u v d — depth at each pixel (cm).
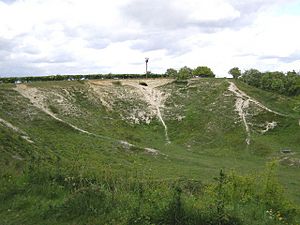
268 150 4844
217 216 1016
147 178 1903
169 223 997
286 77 7662
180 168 3900
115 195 1144
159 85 7488
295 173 4009
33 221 1043
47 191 1224
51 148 3650
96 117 5806
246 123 5688
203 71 8556
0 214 1090
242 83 7369
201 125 5825
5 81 6456
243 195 1338
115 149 4416
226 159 4672
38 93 5850
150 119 6228
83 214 1055
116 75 8131
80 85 6775
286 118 5681
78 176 1338
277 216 1212
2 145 2775
